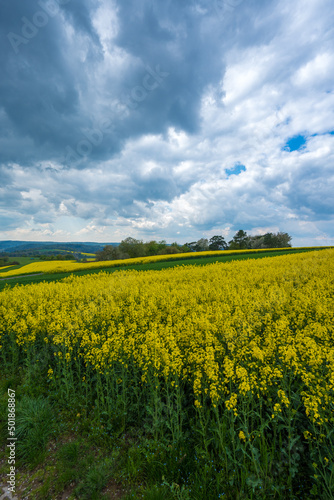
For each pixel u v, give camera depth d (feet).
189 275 61.46
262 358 14.99
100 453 14.25
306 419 13.97
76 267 120.57
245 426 12.13
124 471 12.78
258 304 27.14
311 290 34.58
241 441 13.20
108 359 18.12
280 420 14.25
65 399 19.03
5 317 27.99
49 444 15.15
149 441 14.21
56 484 12.53
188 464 12.45
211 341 18.20
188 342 19.61
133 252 263.29
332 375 11.65
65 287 52.60
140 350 18.19
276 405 11.52
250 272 56.65
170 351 18.12
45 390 20.18
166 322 26.86
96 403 17.20
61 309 33.42
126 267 114.52
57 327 22.11
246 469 11.21
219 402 13.67
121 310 32.09
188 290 41.04
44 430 15.33
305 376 12.70
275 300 29.37
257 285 44.96
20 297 42.16
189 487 11.43
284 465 11.96
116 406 16.51
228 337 18.58
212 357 14.69
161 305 32.78
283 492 10.89
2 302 38.17
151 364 16.38
